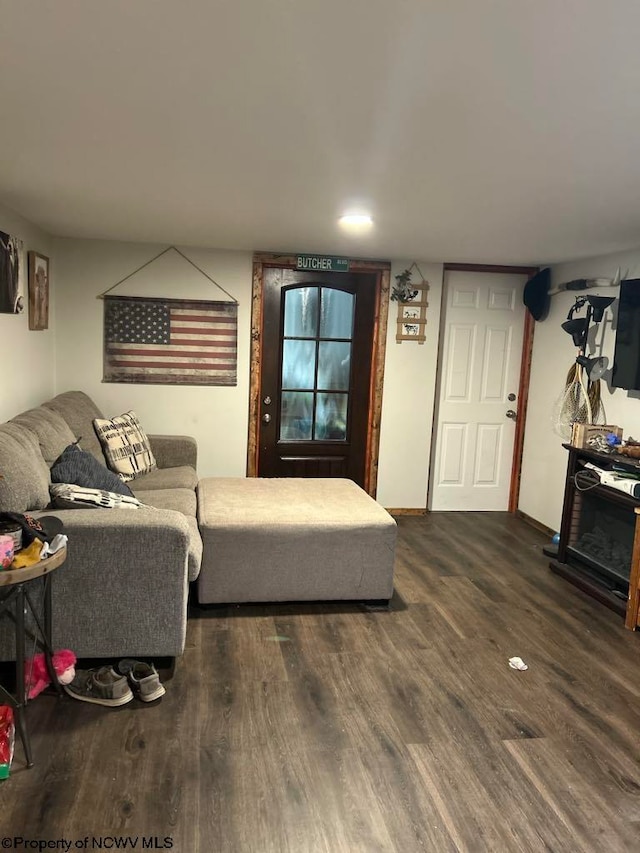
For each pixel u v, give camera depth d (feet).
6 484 7.84
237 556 10.43
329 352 16.26
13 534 6.89
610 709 8.19
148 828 5.80
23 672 6.75
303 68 4.90
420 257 15.39
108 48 4.68
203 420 15.78
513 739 7.44
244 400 15.87
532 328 16.87
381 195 9.04
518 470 17.40
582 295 14.73
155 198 9.91
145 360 15.29
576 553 12.78
